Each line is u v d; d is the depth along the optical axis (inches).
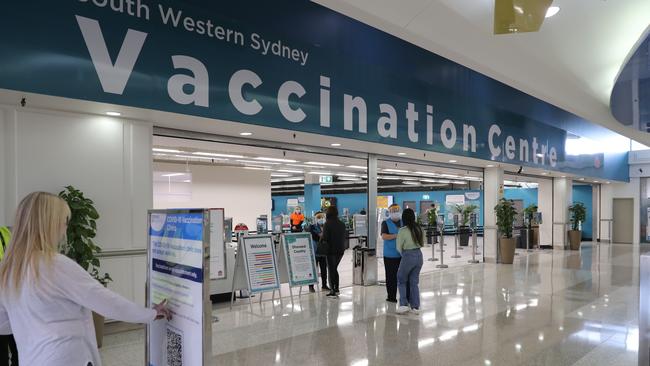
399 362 167.3
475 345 187.3
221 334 205.0
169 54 185.2
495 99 370.9
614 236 775.1
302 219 448.1
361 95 272.2
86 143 194.4
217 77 200.8
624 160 747.4
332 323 223.3
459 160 394.3
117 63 170.9
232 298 260.7
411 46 251.1
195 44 193.5
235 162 496.7
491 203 477.4
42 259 68.1
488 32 251.8
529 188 789.2
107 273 189.6
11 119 175.6
